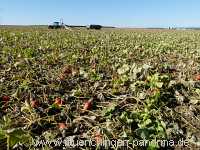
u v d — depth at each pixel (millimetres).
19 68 10812
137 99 7473
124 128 5867
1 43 19562
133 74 9320
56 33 35562
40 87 8250
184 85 8898
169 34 40969
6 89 8172
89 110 7027
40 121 6246
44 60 12805
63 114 6570
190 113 7184
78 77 9781
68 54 14391
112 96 8062
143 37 32250
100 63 12438
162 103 7418
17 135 5172
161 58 15000
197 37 33625
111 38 28719
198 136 6133
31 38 25000
